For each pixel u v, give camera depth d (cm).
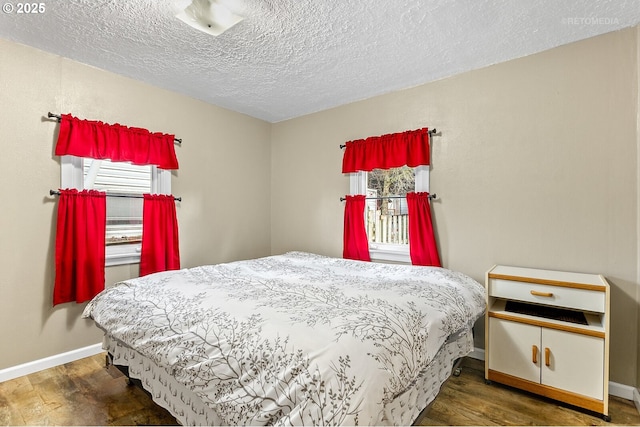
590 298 178
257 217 379
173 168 290
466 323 173
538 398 191
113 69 253
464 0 170
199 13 170
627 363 195
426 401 150
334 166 338
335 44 215
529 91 229
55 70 231
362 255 308
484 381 211
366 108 313
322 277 217
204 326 134
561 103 217
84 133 239
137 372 167
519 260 233
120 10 178
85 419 171
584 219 209
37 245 224
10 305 214
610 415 175
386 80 272
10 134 213
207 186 327
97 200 246
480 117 249
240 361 116
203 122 323
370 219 316
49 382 209
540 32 201
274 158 396
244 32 201
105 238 257
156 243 276
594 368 174
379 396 104
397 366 115
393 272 237
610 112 201
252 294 165
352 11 179
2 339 211
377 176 311
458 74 259
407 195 278
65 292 232
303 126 366
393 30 198
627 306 196
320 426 93
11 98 213
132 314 161
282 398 102
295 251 362
